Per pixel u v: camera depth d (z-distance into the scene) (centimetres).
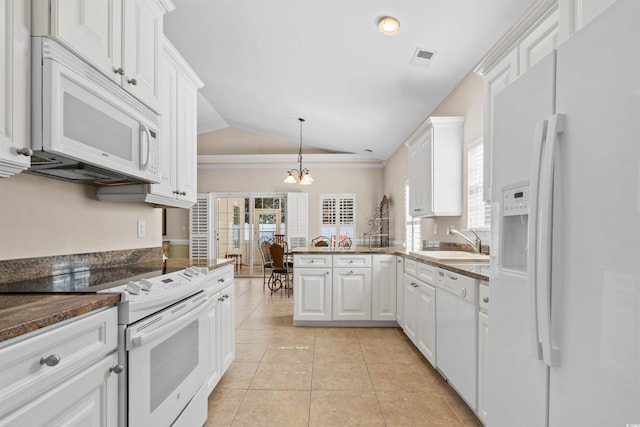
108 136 137
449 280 209
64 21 110
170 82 212
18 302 95
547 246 90
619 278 72
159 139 190
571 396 85
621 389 71
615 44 74
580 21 116
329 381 235
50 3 106
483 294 166
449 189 332
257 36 330
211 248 729
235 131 773
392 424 185
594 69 79
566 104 89
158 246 249
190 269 175
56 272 158
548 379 94
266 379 238
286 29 306
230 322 241
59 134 109
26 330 73
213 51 384
